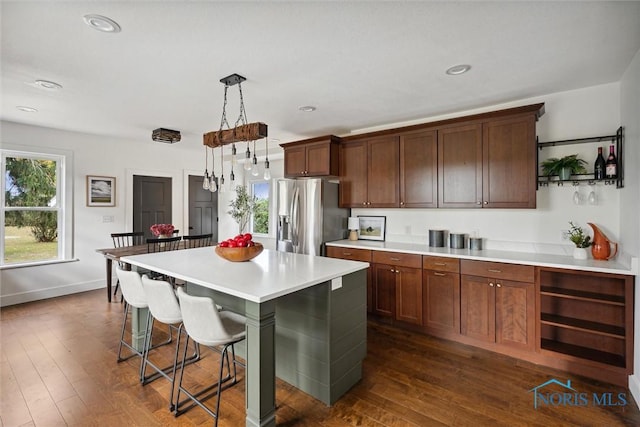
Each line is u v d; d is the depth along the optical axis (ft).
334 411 6.71
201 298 5.74
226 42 6.63
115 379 7.86
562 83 8.87
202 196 20.25
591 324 8.39
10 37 6.42
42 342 9.86
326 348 6.95
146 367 8.48
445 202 11.01
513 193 9.73
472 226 11.44
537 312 8.65
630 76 7.67
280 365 7.84
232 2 5.30
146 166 17.47
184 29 6.14
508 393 7.34
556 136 9.66
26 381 7.73
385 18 5.77
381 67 7.82
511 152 9.76
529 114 9.46
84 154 15.20
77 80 8.61
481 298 9.49
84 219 15.26
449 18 5.78
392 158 12.34
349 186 13.71
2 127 12.90
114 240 15.61
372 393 7.36
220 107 10.94
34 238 14.12
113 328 10.97
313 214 13.32
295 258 9.14
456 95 9.78
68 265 14.83
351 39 6.52
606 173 8.54
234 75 8.26
